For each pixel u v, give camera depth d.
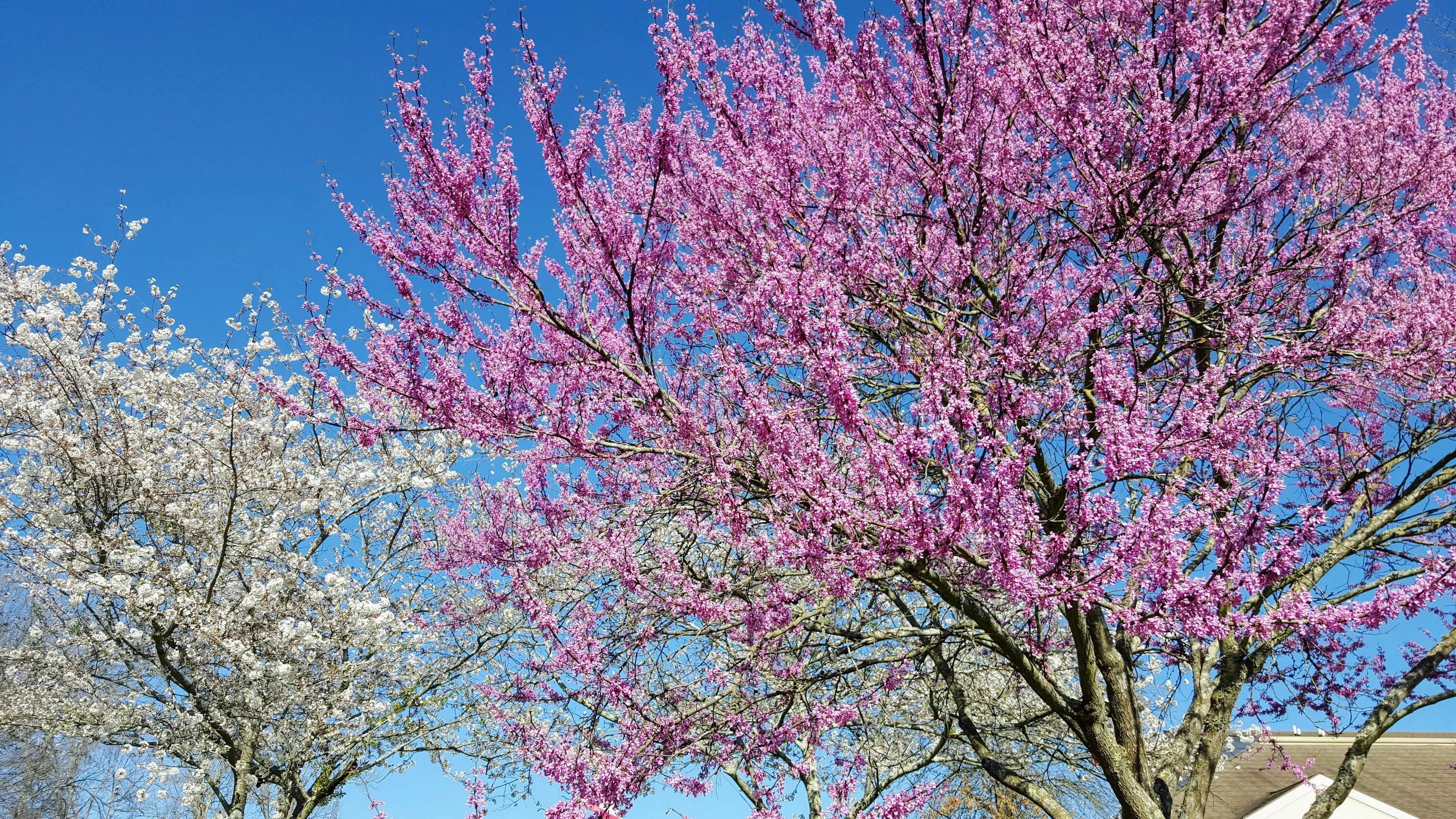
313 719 9.18
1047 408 4.47
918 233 5.83
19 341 8.86
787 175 5.24
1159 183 5.22
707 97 5.30
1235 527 3.37
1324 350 5.45
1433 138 6.11
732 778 6.57
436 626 9.27
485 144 4.62
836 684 6.01
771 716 5.40
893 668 5.67
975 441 4.28
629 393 5.02
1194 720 5.91
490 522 6.22
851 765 5.29
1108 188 5.10
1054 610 5.07
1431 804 12.63
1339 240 5.90
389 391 5.02
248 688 8.73
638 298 5.32
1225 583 3.35
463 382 4.69
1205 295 5.73
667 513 5.80
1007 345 4.78
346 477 10.16
